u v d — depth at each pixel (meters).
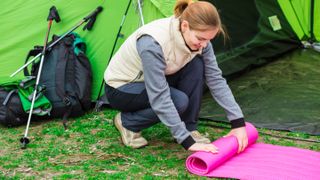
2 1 4.43
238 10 5.08
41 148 3.43
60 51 4.09
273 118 3.89
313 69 5.14
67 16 4.34
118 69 3.19
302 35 5.99
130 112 3.27
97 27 4.27
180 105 3.08
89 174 2.92
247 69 5.11
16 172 3.01
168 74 3.11
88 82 4.10
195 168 2.91
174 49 2.93
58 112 3.99
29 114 3.72
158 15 4.08
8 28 4.47
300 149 3.17
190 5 2.81
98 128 3.78
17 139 3.64
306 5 5.91
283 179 2.71
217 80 3.13
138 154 3.21
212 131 3.67
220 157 2.88
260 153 3.11
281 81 4.80
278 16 5.67
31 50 4.11
